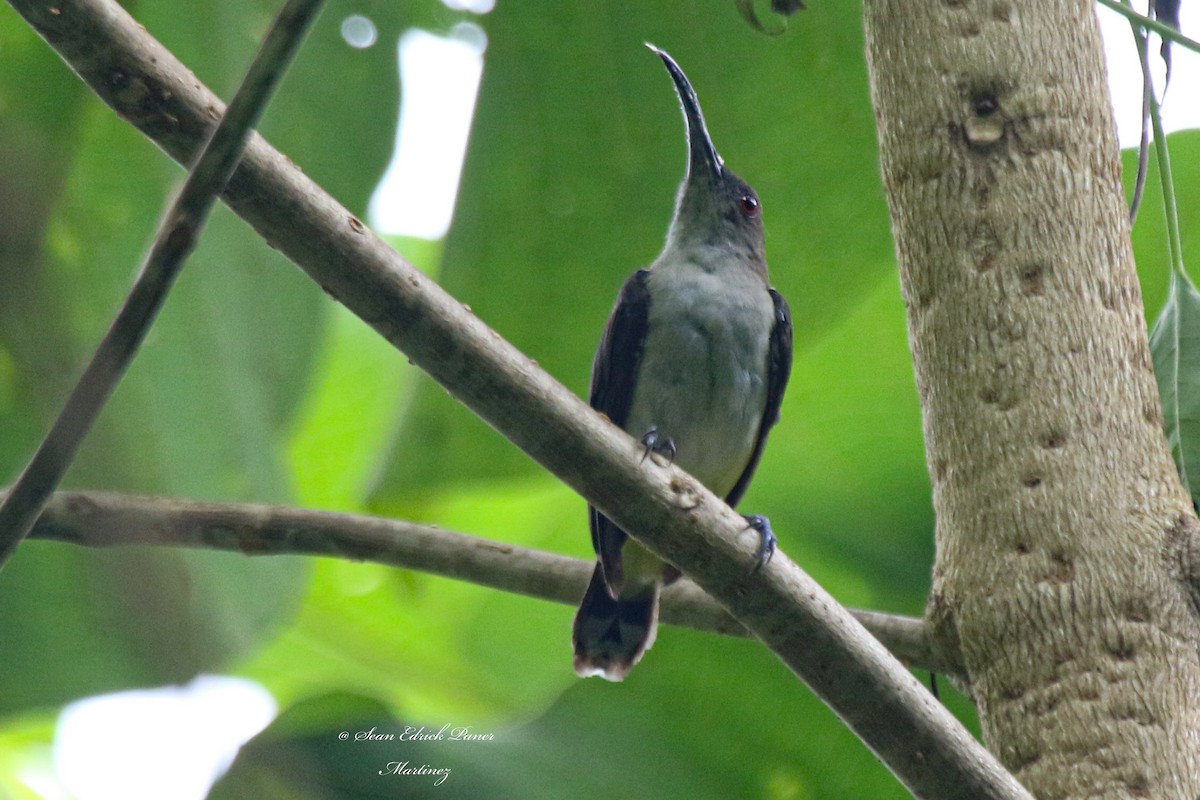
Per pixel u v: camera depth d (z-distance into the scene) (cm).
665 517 562
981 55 664
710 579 572
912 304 674
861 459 1073
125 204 793
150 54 493
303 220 504
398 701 1195
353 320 1215
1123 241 662
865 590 1049
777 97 969
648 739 959
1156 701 600
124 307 384
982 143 657
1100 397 635
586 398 1043
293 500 838
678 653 971
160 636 265
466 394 541
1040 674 612
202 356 815
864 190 982
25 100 775
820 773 965
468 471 966
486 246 1005
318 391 1058
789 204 991
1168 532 623
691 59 966
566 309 1025
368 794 855
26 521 405
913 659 661
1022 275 646
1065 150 657
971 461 641
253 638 687
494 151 988
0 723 781
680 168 995
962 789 558
